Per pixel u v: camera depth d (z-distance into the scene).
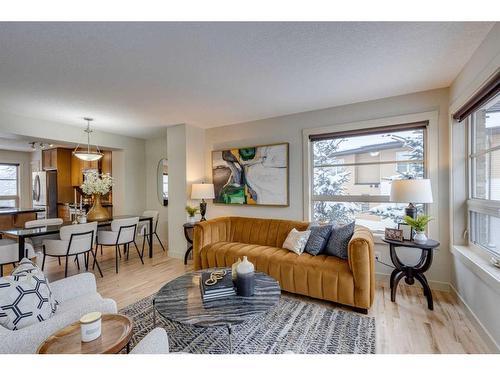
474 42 1.88
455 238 2.58
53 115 3.64
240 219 3.83
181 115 3.73
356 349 1.78
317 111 3.52
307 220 3.60
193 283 2.09
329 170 3.54
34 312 1.33
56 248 3.06
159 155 5.49
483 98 1.94
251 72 2.36
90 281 1.89
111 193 5.48
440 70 2.34
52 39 1.78
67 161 5.95
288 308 2.41
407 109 2.94
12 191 6.77
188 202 4.24
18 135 3.67
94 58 2.06
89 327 1.15
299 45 1.91
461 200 2.55
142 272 3.55
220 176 4.35
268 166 3.87
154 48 1.92
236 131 4.24
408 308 2.38
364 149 3.30
